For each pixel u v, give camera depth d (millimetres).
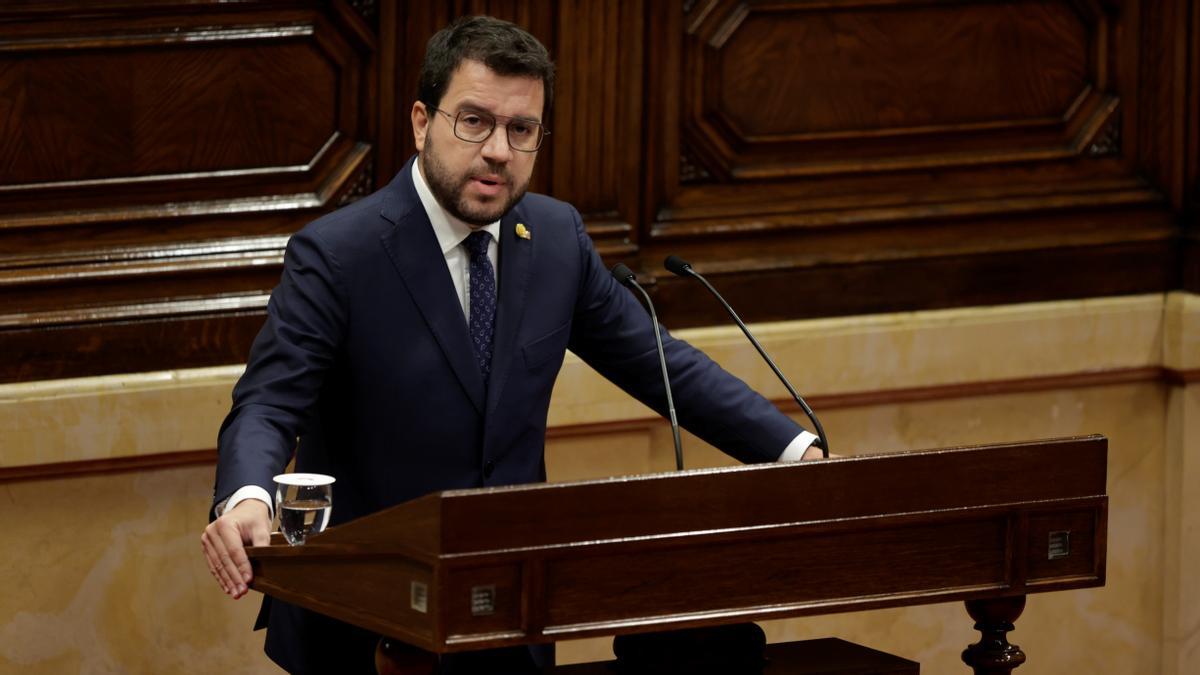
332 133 15359
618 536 8719
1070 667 18469
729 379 11422
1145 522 18500
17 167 14391
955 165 17531
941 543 9531
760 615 9055
